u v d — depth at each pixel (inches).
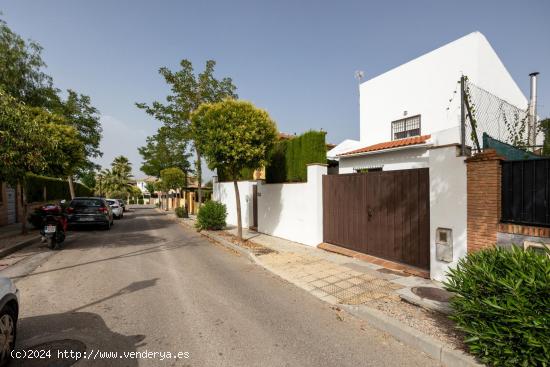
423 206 220.1
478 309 105.8
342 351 124.0
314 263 259.3
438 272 199.9
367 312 153.9
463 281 115.3
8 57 571.2
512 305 97.3
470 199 181.6
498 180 169.8
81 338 132.9
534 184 156.6
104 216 517.7
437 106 424.2
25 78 599.5
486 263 115.7
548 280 94.4
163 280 221.3
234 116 320.5
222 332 139.6
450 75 408.8
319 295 186.4
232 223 555.2
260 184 442.3
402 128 476.1
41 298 182.2
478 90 284.8
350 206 290.4
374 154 437.4
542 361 90.1
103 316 156.3
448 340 123.6
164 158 908.0
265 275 235.1
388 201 249.6
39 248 350.0
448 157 194.1
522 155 241.0
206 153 336.8
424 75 441.4
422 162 378.0
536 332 92.0
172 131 613.6
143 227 587.5
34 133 322.0
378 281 206.7
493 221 169.9
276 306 171.9
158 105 596.1
